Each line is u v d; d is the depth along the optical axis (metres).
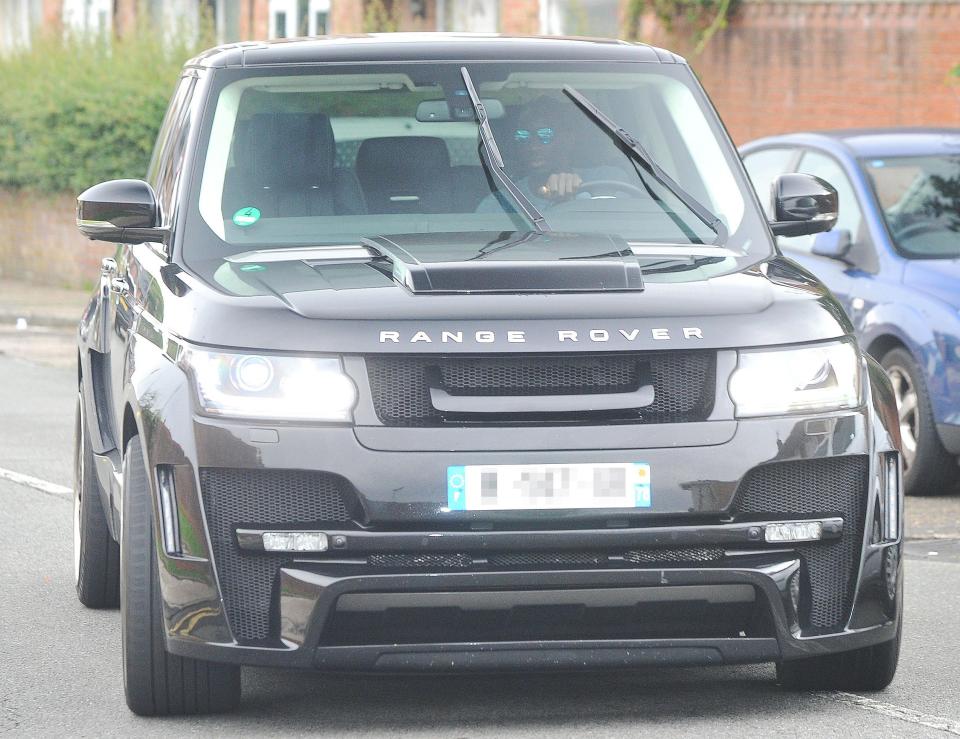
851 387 15.43
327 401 14.62
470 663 14.63
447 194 17.75
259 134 18.05
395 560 14.52
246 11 81.25
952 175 31.89
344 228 17.39
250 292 15.48
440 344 14.63
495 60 18.94
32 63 72.69
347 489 14.51
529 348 14.66
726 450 14.80
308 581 14.50
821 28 54.00
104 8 86.25
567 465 14.58
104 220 17.52
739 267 16.53
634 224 17.77
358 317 14.85
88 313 21.45
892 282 29.88
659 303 15.20
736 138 55.41
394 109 18.27
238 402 14.73
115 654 18.83
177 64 67.50
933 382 28.62
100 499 20.62
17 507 27.86
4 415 38.66
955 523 27.03
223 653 14.75
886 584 15.52
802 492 15.12
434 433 14.55
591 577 14.52
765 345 15.11
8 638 19.62
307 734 15.36
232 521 14.73
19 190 72.88
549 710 16.11
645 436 14.72
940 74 52.66
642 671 17.72
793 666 16.80
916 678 17.48
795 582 14.97
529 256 15.99
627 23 57.16
